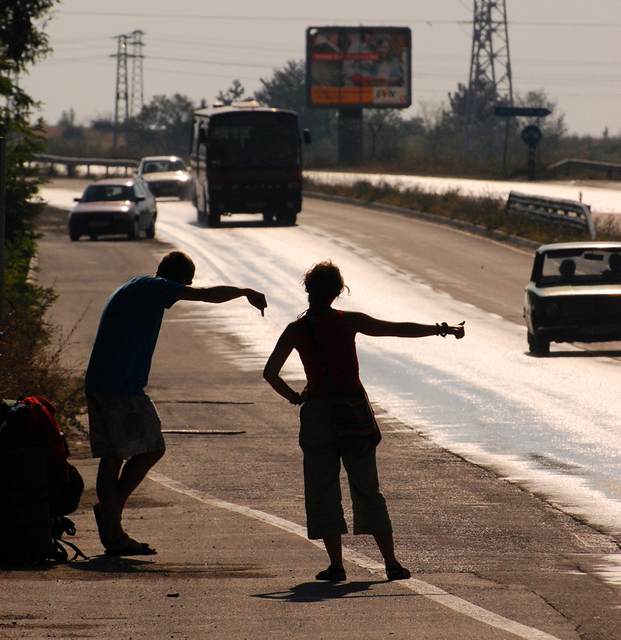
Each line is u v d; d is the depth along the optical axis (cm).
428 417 4750
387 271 10444
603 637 1606
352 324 2112
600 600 1905
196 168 15862
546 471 3641
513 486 3409
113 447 2383
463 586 2044
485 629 1622
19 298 6475
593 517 2950
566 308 6184
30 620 1667
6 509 2278
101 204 13450
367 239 13050
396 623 1662
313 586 2016
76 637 1551
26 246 8225
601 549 2556
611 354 6550
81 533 2767
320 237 13325
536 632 1614
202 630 1605
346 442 2072
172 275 2456
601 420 4569
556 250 6550
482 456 3919
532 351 6625
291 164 14400
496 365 6178
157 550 2466
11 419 2327
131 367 2398
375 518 2119
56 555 2341
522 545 2600
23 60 10200
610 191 19038
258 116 14325
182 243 13038
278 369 2106
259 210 14388
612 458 3828
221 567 2247
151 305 2377
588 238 11350
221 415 4909
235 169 14275
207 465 3838
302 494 3334
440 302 8662
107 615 1711
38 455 2298
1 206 5397
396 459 3884
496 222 13412
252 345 7069
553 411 4803
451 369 6094
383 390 5472
